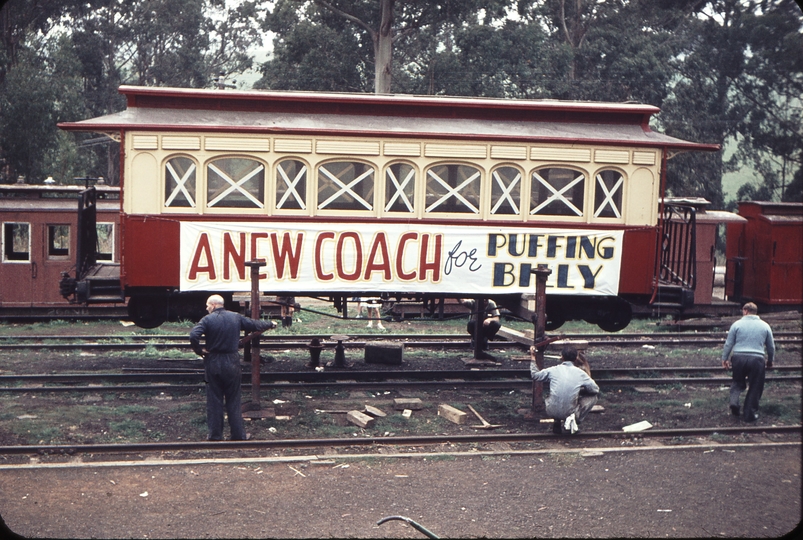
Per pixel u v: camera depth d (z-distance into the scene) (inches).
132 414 400.8
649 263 467.8
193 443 352.8
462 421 403.2
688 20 1364.4
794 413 430.9
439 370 506.6
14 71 1219.9
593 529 275.7
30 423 377.1
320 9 1296.8
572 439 378.0
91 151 1475.1
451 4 1231.5
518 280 458.6
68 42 1342.3
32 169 1222.9
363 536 266.4
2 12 1315.2
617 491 312.8
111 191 730.8
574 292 462.9
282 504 293.6
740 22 1325.0
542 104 462.6
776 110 1354.6
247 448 355.9
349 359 540.4
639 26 1366.9
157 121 432.1
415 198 448.8
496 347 597.3
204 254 439.5
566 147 453.7
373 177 445.7
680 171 1315.2
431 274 452.4
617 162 458.0
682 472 335.3
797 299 805.9
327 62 1277.1
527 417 410.9
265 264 402.6
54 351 543.8
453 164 449.7
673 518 285.0
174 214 435.5
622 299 481.1
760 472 336.2
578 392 373.4
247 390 457.4
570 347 383.2
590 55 1332.4
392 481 319.9
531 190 455.5
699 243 776.9
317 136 438.6
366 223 446.9
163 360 516.1
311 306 785.6
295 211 443.2
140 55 1621.6
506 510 292.2
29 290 710.5
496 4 1237.1
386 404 434.9
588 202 459.8
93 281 464.1
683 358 576.1
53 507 284.8
